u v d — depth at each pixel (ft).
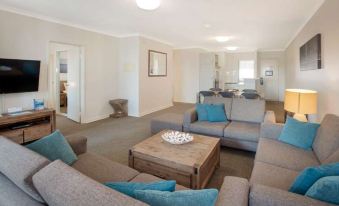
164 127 12.39
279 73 29.86
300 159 6.65
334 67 8.84
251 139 10.06
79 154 6.99
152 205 3.04
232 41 22.22
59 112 20.18
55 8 11.57
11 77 11.46
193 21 13.98
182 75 28.30
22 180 3.54
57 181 3.13
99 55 17.51
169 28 16.15
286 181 5.32
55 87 19.83
